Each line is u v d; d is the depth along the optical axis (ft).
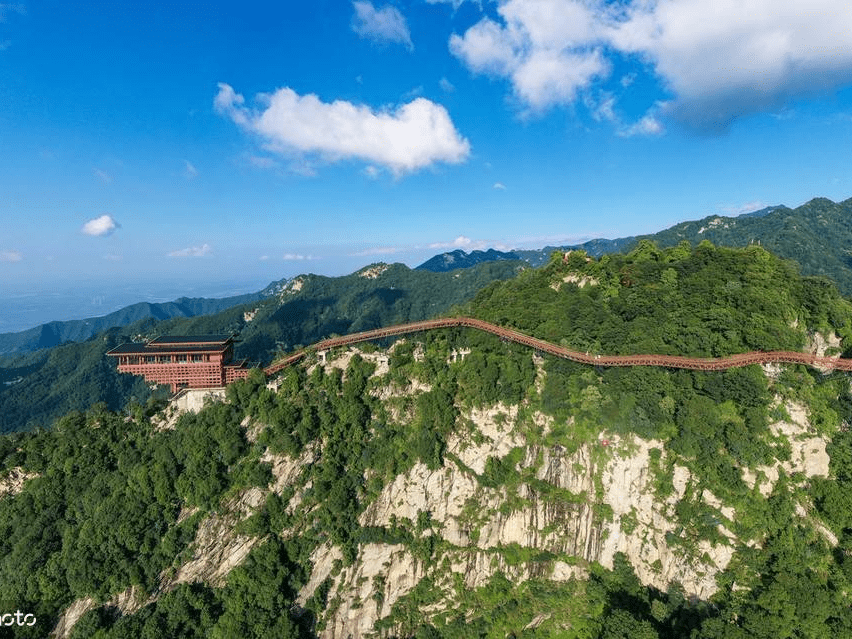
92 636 244.42
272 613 261.85
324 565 281.95
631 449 282.36
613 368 306.35
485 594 282.56
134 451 294.25
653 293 342.85
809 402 280.31
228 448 293.02
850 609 225.35
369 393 328.49
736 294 321.93
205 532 276.21
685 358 297.12
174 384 331.36
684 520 261.44
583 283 384.27
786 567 239.30
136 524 268.82
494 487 297.94
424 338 363.76
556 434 300.40
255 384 321.52
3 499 279.28
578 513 288.51
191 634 254.47
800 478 259.39
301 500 290.15
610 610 261.44
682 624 244.22
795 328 314.14
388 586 284.61
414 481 300.81
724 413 276.00
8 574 256.11
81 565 255.91
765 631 218.38
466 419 317.01
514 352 335.26
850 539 242.37
